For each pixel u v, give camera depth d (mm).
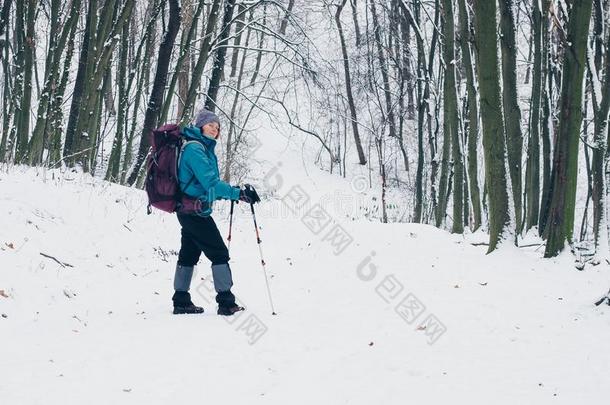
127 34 17719
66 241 8758
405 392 4527
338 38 33250
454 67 14438
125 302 7199
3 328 5676
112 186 12898
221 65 19406
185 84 23641
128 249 9602
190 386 4570
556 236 9453
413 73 28688
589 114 23094
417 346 5660
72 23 13844
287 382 4730
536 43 15211
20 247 7816
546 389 4578
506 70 11633
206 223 6691
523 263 9234
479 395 4469
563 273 8680
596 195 11523
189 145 6605
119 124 17156
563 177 9422
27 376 4551
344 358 5312
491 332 6082
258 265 10055
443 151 18250
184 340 5684
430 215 22531
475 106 13258
